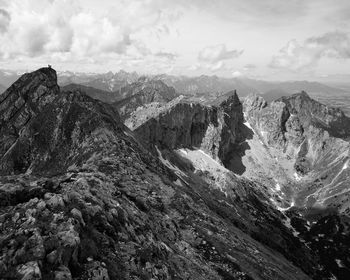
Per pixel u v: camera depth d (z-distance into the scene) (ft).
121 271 141.90
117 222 177.99
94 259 135.74
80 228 140.97
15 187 179.52
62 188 190.19
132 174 361.71
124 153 456.45
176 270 191.21
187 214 347.15
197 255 254.27
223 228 388.57
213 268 246.88
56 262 116.47
